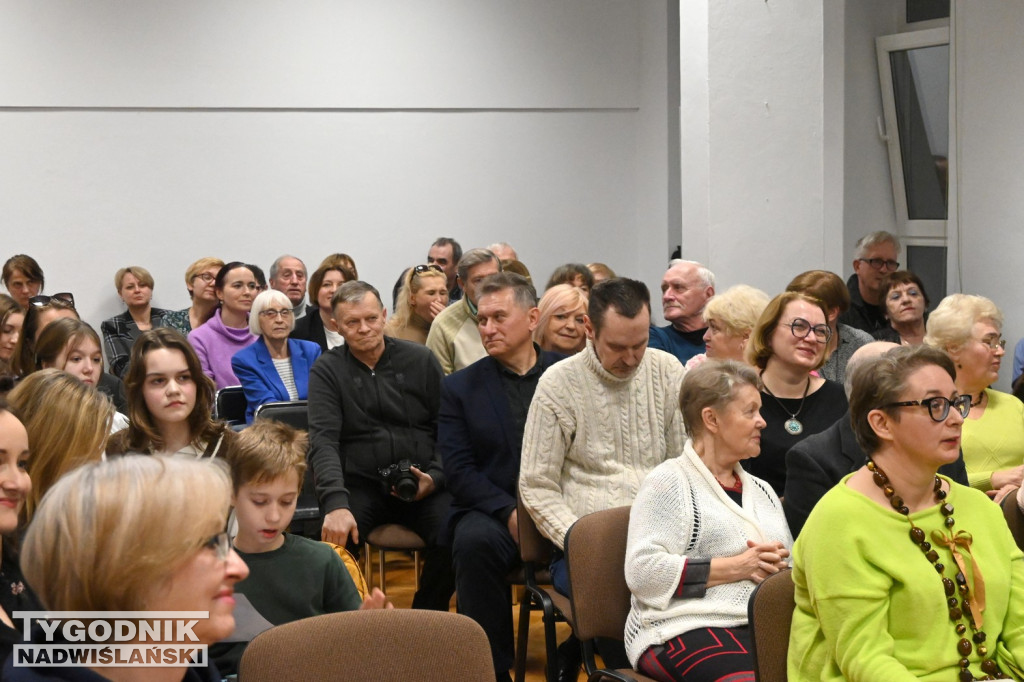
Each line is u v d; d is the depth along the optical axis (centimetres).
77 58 643
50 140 644
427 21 714
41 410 223
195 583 123
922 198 608
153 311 664
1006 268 506
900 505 189
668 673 229
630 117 772
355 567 256
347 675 171
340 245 711
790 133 482
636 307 288
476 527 312
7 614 178
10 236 641
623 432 300
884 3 603
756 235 482
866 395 192
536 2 738
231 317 551
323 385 373
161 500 119
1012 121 497
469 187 736
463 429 333
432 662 176
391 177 718
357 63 701
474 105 730
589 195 767
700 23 472
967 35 518
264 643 168
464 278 464
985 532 193
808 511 257
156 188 668
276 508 225
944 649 183
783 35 479
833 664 185
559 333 405
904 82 603
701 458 249
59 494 120
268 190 691
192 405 273
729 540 241
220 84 673
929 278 609
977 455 313
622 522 255
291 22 685
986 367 313
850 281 539
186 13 662
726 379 243
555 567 293
